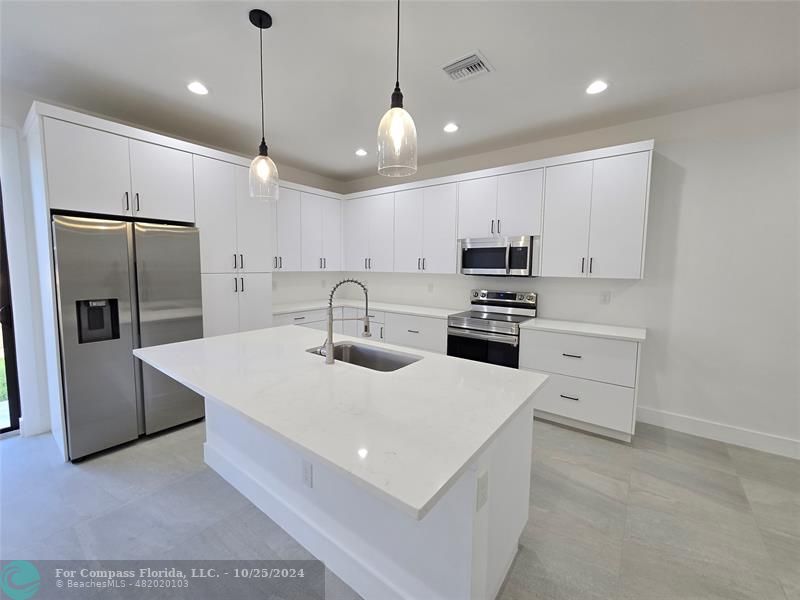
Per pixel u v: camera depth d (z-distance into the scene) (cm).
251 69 220
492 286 388
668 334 293
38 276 266
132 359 257
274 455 182
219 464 222
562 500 202
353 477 87
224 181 314
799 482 221
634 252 277
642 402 308
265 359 186
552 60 210
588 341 279
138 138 258
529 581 150
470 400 135
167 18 174
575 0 162
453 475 88
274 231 397
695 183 275
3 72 225
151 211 267
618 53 202
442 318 363
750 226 259
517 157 360
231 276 323
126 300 250
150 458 242
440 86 240
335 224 470
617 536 175
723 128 263
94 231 233
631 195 275
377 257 442
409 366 179
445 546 118
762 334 260
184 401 288
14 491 206
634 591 146
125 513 189
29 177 258
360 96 254
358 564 144
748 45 193
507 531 148
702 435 283
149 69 220
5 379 276
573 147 328
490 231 347
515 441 150
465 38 189
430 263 393
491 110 276
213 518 186
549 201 312
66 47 199
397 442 103
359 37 189
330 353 179
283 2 163
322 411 123
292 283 467
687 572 155
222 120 297
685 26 178
